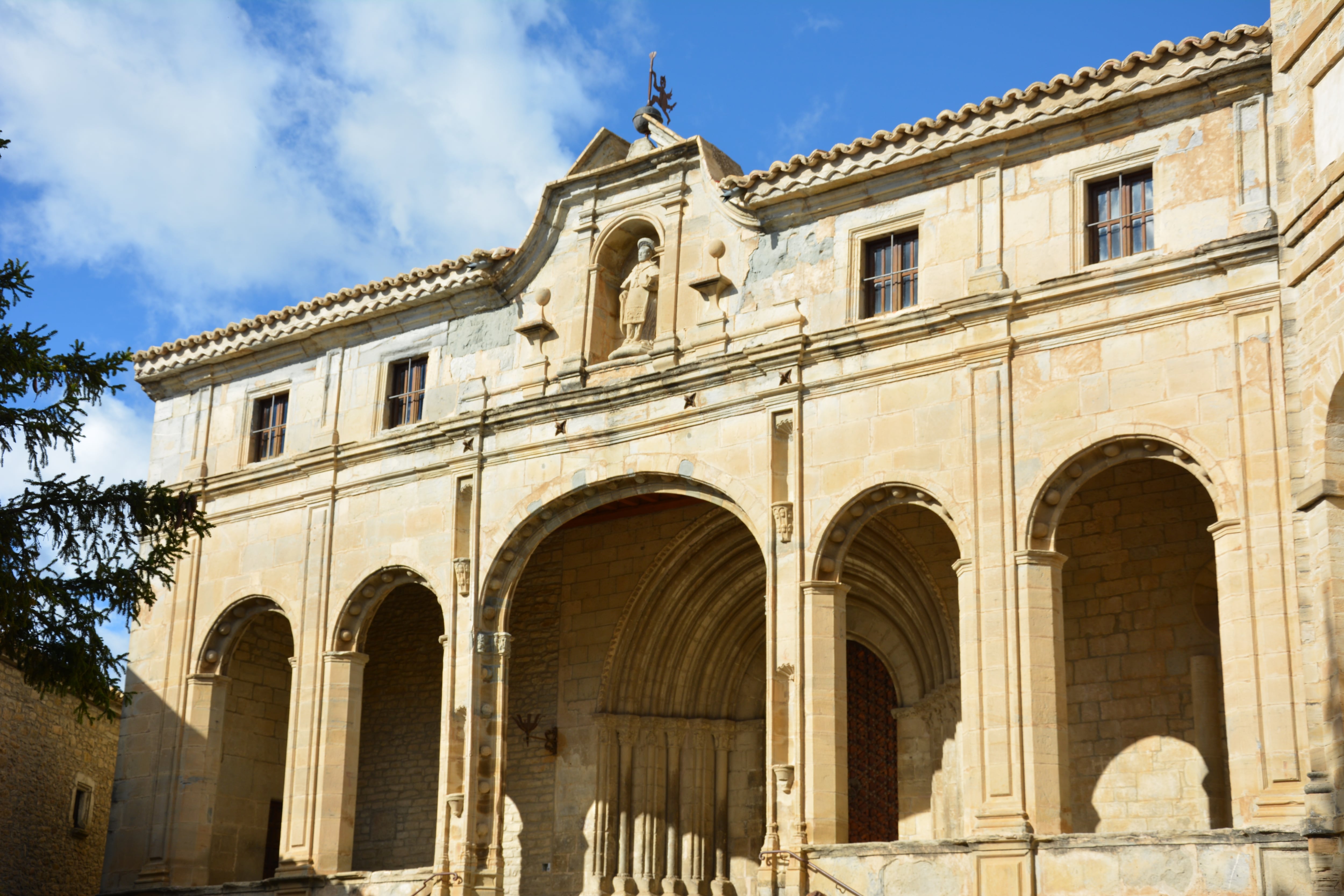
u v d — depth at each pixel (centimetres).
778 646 2711
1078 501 2855
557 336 3197
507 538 3075
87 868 4319
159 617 3519
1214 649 2683
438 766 3528
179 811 3347
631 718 3309
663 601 3341
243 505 3478
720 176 3062
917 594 3095
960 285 2716
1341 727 2142
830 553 2739
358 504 3306
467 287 3303
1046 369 2584
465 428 3178
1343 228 2228
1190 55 2553
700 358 2975
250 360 3612
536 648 3444
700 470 2888
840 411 2767
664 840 3284
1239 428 2388
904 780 3156
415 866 3488
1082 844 2336
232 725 3538
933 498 2648
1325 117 2314
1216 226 2506
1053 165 2683
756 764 3372
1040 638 2480
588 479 3011
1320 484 2233
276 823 3609
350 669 3234
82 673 2669
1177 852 2258
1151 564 2767
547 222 3272
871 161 2827
